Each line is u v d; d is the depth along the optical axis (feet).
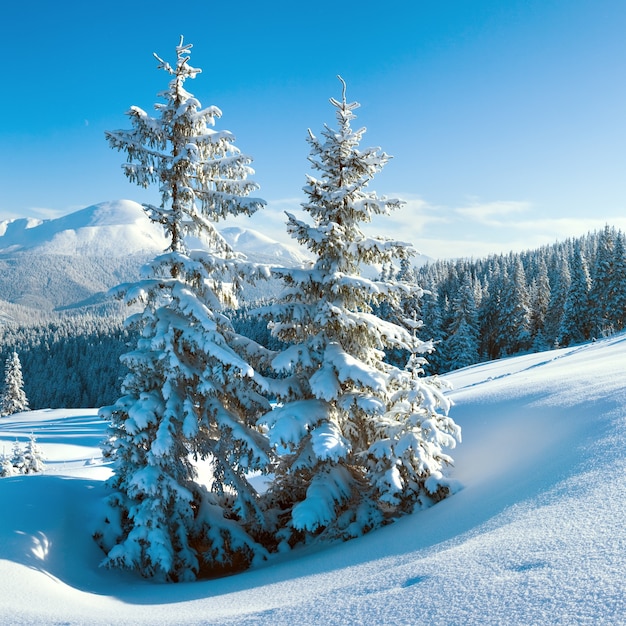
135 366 36.70
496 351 235.61
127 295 34.65
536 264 321.52
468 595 12.22
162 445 33.78
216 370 35.88
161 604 23.04
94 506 35.94
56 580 26.35
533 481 24.38
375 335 37.65
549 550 13.71
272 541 38.83
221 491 38.96
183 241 38.73
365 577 18.03
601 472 20.39
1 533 28.63
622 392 34.91
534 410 42.47
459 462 38.63
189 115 37.19
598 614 9.70
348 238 39.42
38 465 99.50
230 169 38.60
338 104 39.11
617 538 13.16
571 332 196.13
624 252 195.00
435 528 24.54
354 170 38.73
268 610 15.78
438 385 35.29
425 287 238.07
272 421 35.42
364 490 37.29
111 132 35.55
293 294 39.45
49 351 478.18
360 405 34.71
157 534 32.91
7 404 273.33
